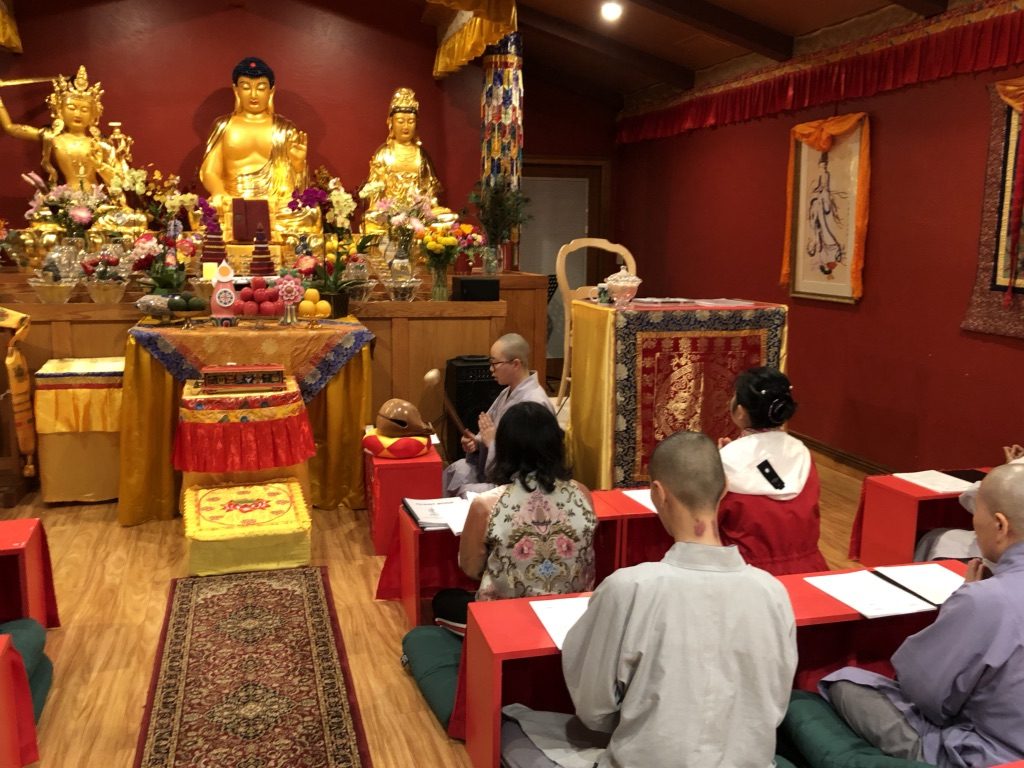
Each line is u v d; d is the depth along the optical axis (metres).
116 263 4.71
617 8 6.27
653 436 4.02
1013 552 1.88
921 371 4.96
